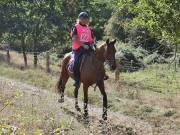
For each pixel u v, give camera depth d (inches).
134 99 662.5
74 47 482.3
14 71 884.0
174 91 845.8
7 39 1453.0
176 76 1069.1
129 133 432.1
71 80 797.9
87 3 1517.0
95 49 465.1
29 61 1327.5
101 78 468.1
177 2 509.7
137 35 1347.2
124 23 676.7
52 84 740.7
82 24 474.9
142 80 1023.0
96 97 630.5
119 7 598.2
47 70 1010.7
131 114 550.0
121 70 1209.4
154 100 655.8
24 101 447.8
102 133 402.0
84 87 475.2
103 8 1612.9
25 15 1411.2
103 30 1674.5
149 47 1398.9
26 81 781.3
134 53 1360.7
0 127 226.8
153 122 500.4
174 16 517.0
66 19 1462.8
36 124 354.3
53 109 445.7
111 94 676.1
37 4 1414.9
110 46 450.9
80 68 474.3
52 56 1469.0
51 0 1423.5
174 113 552.1
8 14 1402.6
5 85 543.2
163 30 531.8
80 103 594.9
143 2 538.3
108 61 450.9
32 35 1422.2
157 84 959.0
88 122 437.1
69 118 424.8
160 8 521.0
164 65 1262.3
